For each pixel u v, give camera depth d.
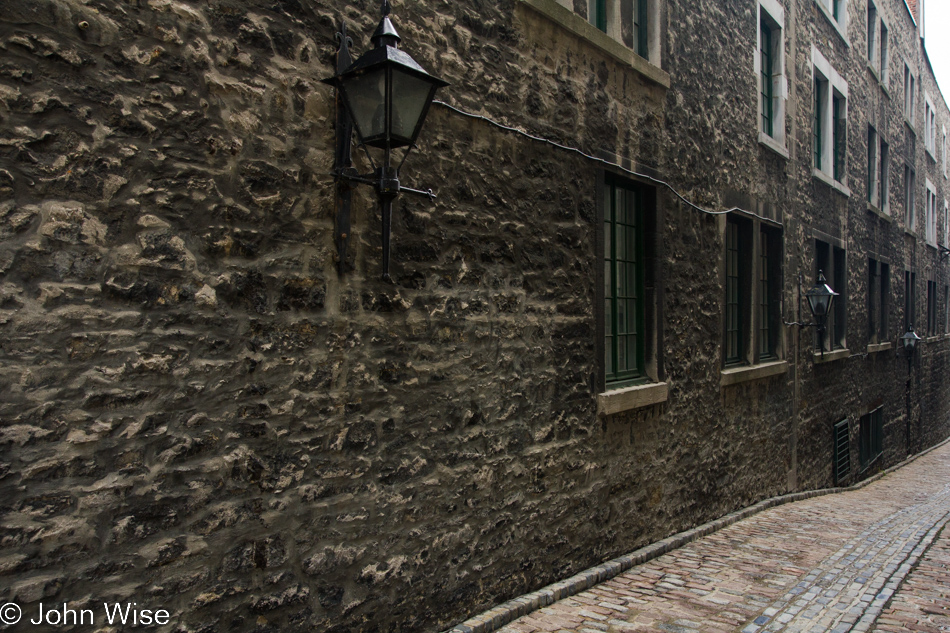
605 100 5.50
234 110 2.94
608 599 4.72
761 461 8.50
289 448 3.12
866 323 13.84
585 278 5.25
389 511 3.59
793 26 9.75
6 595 2.26
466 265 4.15
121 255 2.57
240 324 2.95
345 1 3.44
